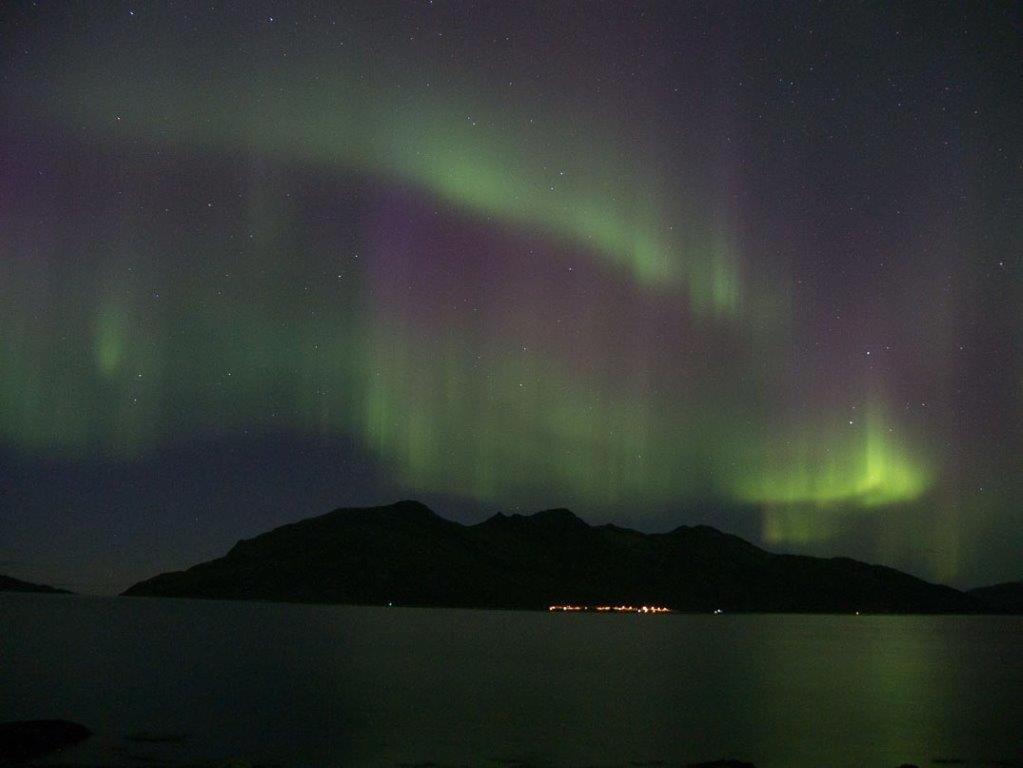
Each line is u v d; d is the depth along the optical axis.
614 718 32.31
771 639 84.44
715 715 33.81
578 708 34.62
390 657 54.03
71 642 58.09
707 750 26.66
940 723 32.88
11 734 24.20
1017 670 55.38
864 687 44.59
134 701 33.59
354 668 47.16
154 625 78.00
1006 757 26.36
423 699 36.03
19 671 41.94
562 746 26.62
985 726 32.28
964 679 49.41
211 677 41.59
